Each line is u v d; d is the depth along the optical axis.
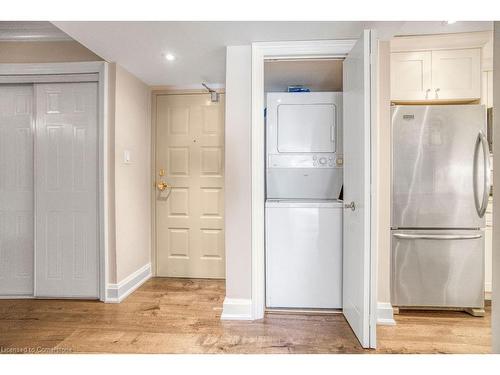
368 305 1.83
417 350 1.84
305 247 2.34
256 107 2.23
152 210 3.32
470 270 2.36
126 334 2.03
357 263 1.93
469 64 2.44
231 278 2.27
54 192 2.63
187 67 2.69
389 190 2.24
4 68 2.59
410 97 2.48
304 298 2.35
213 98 3.23
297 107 2.63
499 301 1.19
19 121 2.68
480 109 2.33
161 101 3.29
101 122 2.55
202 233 3.30
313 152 2.63
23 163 2.69
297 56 2.22
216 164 3.27
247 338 1.97
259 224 2.27
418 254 2.38
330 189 2.68
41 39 2.60
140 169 3.07
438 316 2.35
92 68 2.56
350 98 2.08
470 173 2.35
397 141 2.38
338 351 1.81
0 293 2.72
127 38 2.11
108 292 2.59
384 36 2.14
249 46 2.24
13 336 2.00
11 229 2.71
